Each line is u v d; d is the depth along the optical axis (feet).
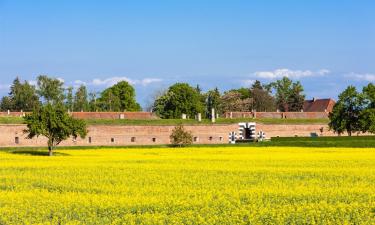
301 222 80.23
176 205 91.30
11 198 97.91
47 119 232.53
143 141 336.08
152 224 79.66
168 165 162.61
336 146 270.67
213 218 81.20
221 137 358.23
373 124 308.60
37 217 83.15
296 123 380.58
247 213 83.25
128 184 118.32
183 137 284.61
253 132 368.68
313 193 102.32
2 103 505.66
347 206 88.07
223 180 123.85
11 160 190.19
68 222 79.46
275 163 167.22
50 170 150.51
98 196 99.14
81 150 252.21
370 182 119.44
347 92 316.81
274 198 98.22
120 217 84.94
